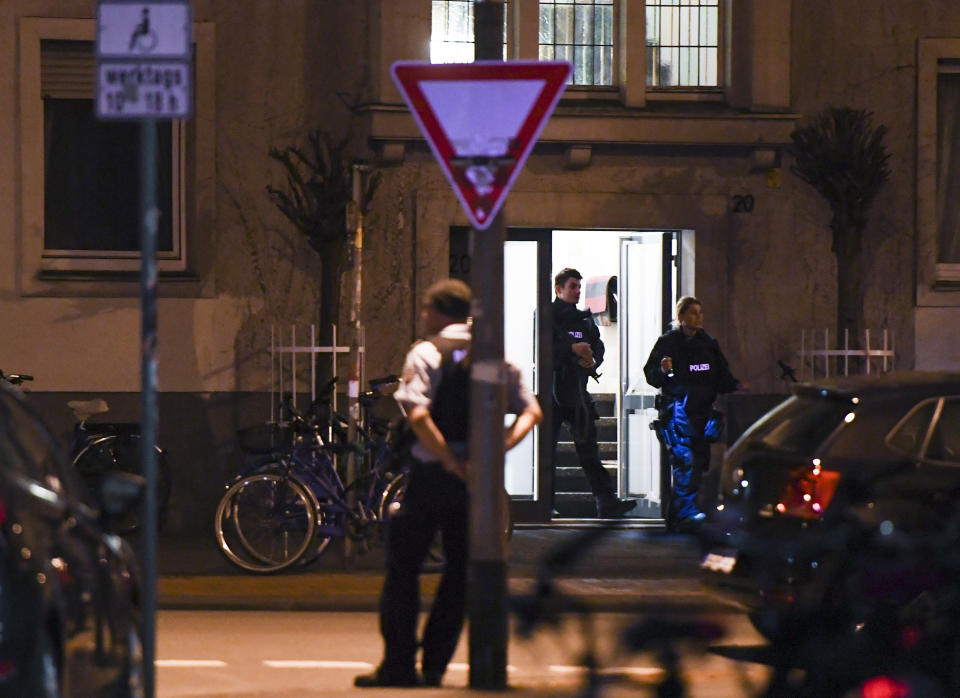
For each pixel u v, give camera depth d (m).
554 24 60.62
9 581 19.27
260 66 59.22
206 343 58.94
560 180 59.53
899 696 31.39
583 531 59.19
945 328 61.25
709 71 61.09
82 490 25.97
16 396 23.97
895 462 34.25
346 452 51.47
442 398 32.56
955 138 62.12
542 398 60.41
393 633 32.56
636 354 63.34
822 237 60.81
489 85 30.19
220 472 58.97
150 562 24.62
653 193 59.94
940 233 62.06
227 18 59.12
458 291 33.12
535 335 60.59
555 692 29.88
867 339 58.69
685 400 56.72
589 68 60.91
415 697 30.14
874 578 32.53
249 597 45.97
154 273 24.72
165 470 57.72
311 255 59.41
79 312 58.62
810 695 31.52
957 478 34.03
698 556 36.00
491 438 31.02
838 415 35.16
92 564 23.06
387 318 59.16
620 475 63.97
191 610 45.84
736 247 60.47
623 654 30.05
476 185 30.42
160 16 24.70
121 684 24.81
